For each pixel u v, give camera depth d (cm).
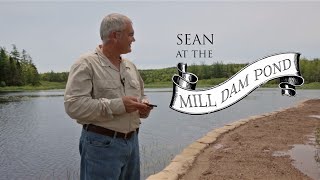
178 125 1644
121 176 251
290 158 624
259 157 634
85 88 223
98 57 233
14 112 2416
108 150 231
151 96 3309
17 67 5169
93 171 232
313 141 775
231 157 638
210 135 845
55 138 1421
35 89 5209
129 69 250
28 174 892
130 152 245
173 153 1012
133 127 243
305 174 527
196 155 644
